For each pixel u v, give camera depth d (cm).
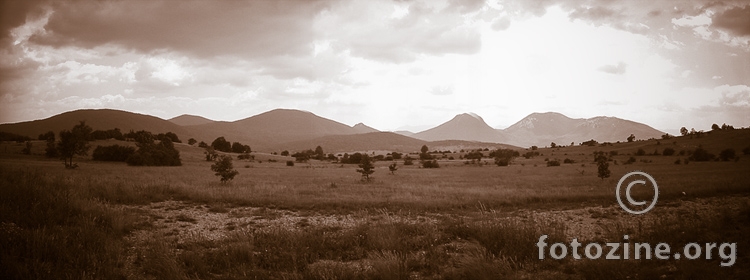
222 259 885
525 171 6531
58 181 1773
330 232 1207
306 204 1870
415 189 2753
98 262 818
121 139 13775
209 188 2320
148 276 802
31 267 753
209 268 848
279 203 1875
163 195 1984
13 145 10412
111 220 1179
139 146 8269
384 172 6531
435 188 2847
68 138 5172
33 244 839
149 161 7681
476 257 843
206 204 1855
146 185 2134
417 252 995
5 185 1345
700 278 723
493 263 823
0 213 1061
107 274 771
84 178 2427
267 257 912
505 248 941
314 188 2822
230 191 2145
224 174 3083
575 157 12631
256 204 1852
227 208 1747
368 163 4222
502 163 9612
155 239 1045
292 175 5184
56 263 802
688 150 12631
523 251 920
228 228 1305
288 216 1586
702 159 8738
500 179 4359
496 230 1074
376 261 844
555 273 814
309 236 1069
